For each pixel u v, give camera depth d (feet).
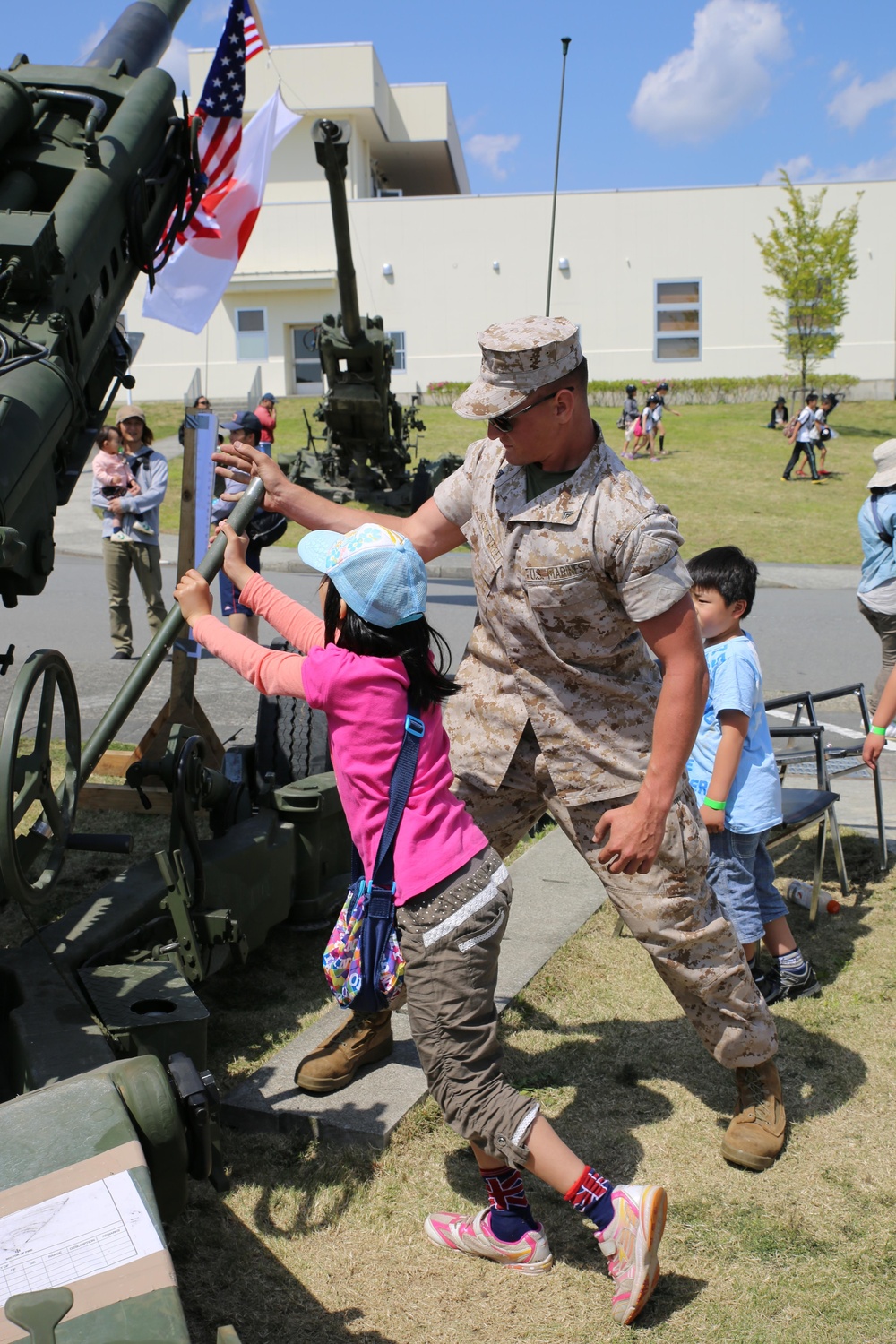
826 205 111.65
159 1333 4.50
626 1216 7.58
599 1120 10.09
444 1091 7.69
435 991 7.57
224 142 20.67
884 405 110.52
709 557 11.43
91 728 21.99
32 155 10.40
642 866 8.07
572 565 8.13
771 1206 9.04
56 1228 5.08
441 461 49.88
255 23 20.49
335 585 7.66
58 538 53.06
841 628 36.76
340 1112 9.82
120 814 17.61
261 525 25.59
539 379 7.77
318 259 108.68
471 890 7.59
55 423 8.99
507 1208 8.24
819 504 66.49
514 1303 8.02
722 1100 10.46
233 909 11.44
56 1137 5.67
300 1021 11.72
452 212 108.58
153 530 28.99
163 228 12.33
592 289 110.42
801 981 12.33
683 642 7.94
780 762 14.94
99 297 10.77
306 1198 9.03
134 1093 6.43
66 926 9.80
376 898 7.66
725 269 110.42
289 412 99.04
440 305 109.29
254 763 13.58
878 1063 11.10
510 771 9.10
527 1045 11.31
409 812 7.63
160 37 12.83
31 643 30.63
